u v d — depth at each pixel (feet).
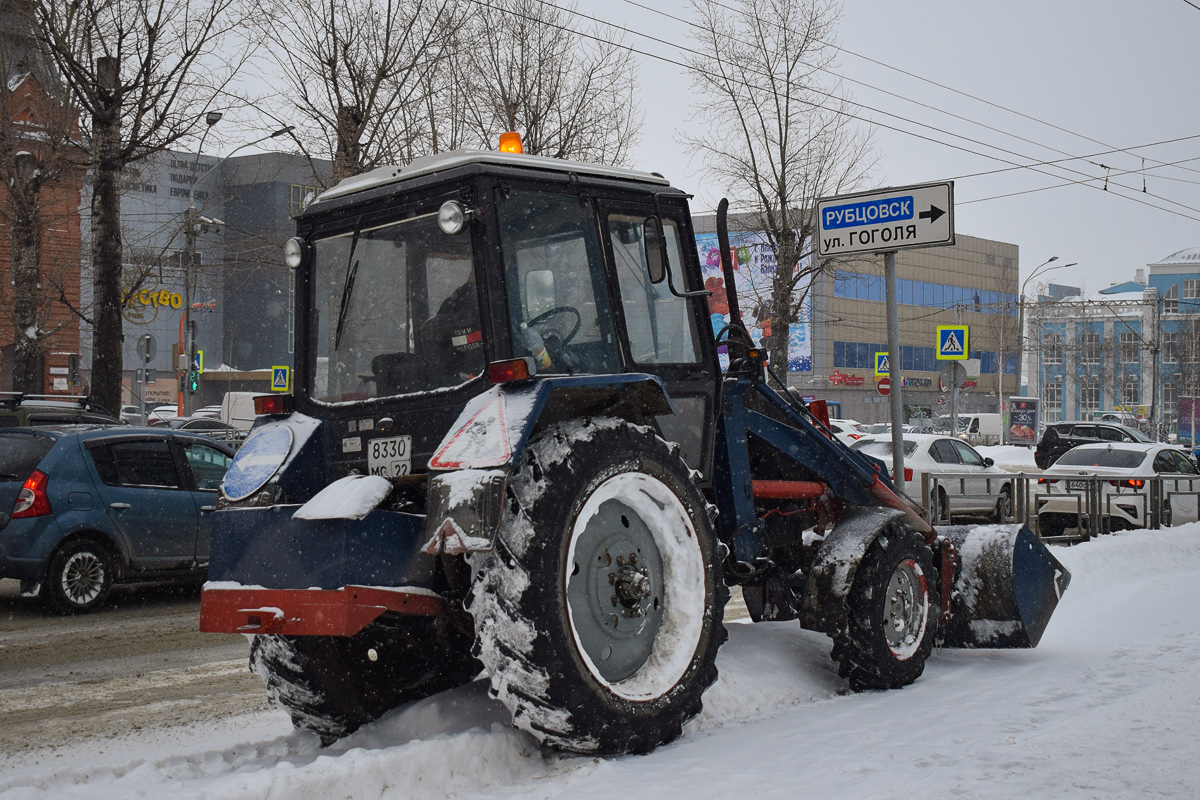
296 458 14.29
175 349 104.68
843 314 217.56
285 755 14.02
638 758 13.05
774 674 17.04
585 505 12.84
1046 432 94.02
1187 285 256.93
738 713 15.67
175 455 32.24
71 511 29.22
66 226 78.74
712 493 17.42
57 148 60.03
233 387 197.57
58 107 59.26
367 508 12.50
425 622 15.14
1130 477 46.14
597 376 13.55
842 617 17.17
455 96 63.52
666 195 16.22
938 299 240.32
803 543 19.72
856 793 11.14
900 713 15.44
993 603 20.27
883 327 228.02
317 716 14.69
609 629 13.41
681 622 14.10
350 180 15.72
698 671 14.02
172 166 62.44
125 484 30.71
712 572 14.40
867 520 18.10
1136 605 27.78
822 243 26.43
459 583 13.30
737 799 11.18
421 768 11.91
